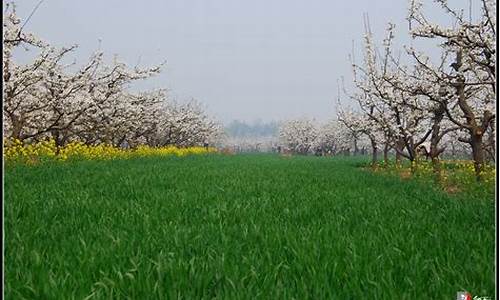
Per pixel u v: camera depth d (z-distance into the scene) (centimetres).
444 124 2111
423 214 834
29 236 591
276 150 10706
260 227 677
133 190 1101
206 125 5816
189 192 1114
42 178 1304
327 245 560
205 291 418
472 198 1077
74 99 2169
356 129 2697
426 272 470
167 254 514
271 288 421
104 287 418
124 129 2989
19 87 1831
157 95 3397
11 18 1406
